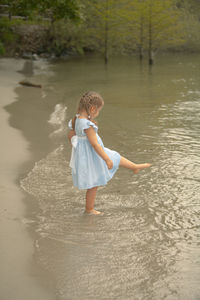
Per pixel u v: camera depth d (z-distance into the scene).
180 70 15.95
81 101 3.52
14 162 4.89
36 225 3.32
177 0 23.91
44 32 22.23
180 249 2.98
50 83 12.37
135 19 19.80
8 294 2.38
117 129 6.76
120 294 2.43
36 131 6.43
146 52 24.47
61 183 4.30
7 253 2.84
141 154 5.39
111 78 13.67
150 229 3.30
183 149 5.62
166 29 19.69
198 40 24.19
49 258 2.80
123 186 4.27
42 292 2.41
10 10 18.36
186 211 3.67
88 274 2.62
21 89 10.86
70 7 16.33
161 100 9.56
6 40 21.08
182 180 4.44
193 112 8.16
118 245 3.03
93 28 20.77
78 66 17.83
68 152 5.39
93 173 3.49
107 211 3.65
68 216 3.52
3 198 3.82
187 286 2.51
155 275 2.63
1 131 6.27
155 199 3.93
